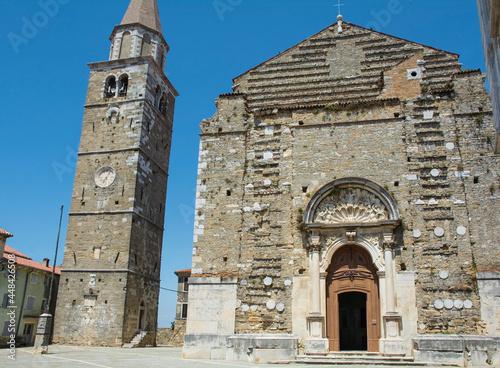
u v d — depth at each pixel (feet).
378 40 108.58
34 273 182.60
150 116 170.71
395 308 83.25
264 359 81.00
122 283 141.59
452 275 83.76
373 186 90.17
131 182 154.20
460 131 92.17
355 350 94.02
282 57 111.45
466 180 88.84
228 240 94.32
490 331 79.41
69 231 152.25
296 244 90.94
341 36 110.32
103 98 170.50
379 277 85.66
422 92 96.84
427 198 89.20
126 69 172.86
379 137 95.09
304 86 107.24
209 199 98.17
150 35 182.09
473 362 75.82
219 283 91.30
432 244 86.07
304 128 99.30
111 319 138.62
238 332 87.92
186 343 88.69
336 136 97.14
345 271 88.94
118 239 147.33
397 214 87.10
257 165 98.73
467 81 95.09
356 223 88.48
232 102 105.19
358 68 106.93
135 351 120.37
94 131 165.68
